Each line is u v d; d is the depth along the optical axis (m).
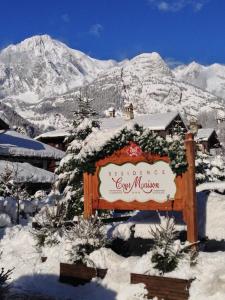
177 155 10.42
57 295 10.18
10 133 48.00
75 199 17.73
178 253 9.50
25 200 20.89
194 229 10.22
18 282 11.00
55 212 12.74
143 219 12.02
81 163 11.64
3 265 12.08
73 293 10.25
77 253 10.75
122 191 11.23
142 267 9.65
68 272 10.70
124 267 10.23
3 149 41.84
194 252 9.59
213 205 11.38
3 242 13.99
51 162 46.72
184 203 10.40
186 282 9.06
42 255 11.85
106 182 11.44
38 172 37.12
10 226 17.33
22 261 12.05
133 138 11.09
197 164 20.70
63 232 12.26
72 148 19.39
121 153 11.27
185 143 10.45
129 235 11.71
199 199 11.65
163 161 10.73
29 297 10.02
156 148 10.74
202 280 9.05
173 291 9.16
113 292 9.83
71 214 17.30
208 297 8.73
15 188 24.03
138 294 9.45
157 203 10.73
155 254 9.62
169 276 9.28
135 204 11.02
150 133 10.94
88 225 11.09
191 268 9.30
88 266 10.51
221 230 10.83
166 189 10.67
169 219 10.73
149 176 10.90
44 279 10.98
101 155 11.45
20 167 36.53
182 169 10.41
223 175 22.44
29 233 13.61
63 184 19.80
